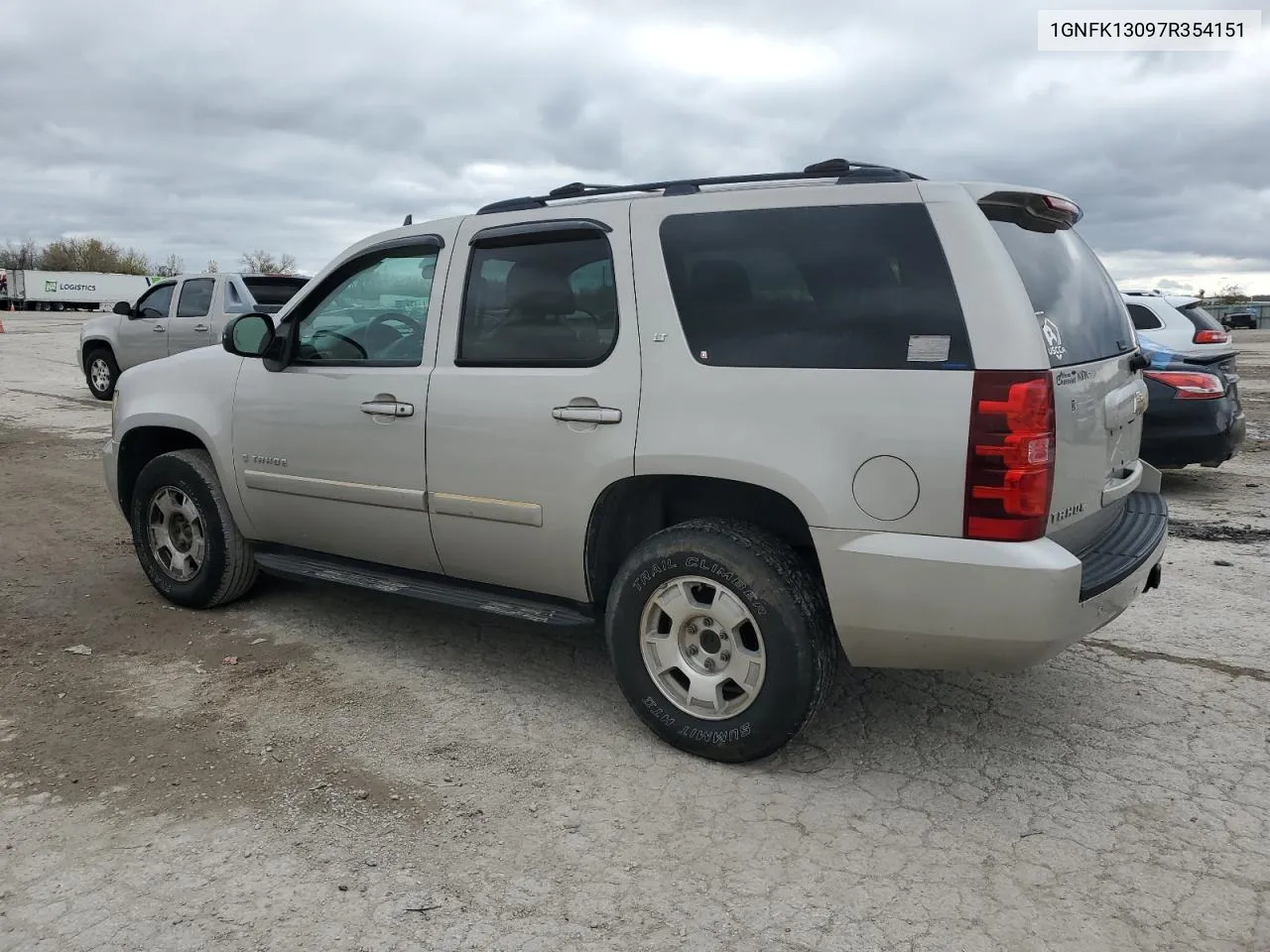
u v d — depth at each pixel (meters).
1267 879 2.75
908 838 2.96
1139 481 3.94
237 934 2.52
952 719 3.78
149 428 5.12
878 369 3.02
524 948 2.47
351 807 3.14
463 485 3.85
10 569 5.84
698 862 2.84
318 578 4.48
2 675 4.23
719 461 3.22
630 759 3.47
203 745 3.58
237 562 4.93
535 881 2.75
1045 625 2.86
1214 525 6.94
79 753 3.52
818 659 3.20
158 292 14.17
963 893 2.69
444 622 4.91
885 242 3.08
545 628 3.79
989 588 2.87
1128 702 3.92
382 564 4.38
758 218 3.28
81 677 4.21
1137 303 8.16
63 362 21.95
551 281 3.69
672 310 3.38
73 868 2.82
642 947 2.47
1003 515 2.86
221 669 4.29
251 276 13.99
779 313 3.21
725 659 3.36
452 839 2.96
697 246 3.38
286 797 3.20
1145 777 3.32
